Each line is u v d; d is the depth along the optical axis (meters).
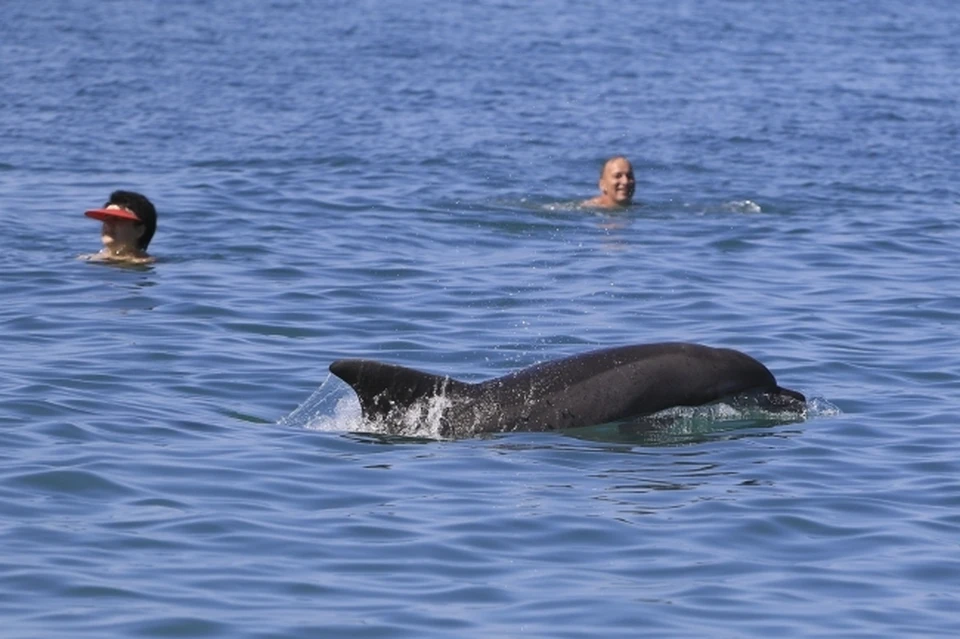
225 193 97.12
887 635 33.25
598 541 38.59
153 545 37.53
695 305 68.06
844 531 39.69
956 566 37.38
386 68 180.12
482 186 105.94
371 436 48.09
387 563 36.91
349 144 124.75
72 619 32.97
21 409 48.62
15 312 64.00
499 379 50.03
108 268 73.69
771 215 95.00
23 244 79.00
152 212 76.50
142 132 129.00
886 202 101.12
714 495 42.31
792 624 33.72
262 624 33.09
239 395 52.44
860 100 160.88
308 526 39.28
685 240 85.81
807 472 44.62
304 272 74.00
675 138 133.75
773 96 163.50
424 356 58.47
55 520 38.91
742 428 49.34
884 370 57.19
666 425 49.56
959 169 118.00
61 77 165.25
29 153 115.69
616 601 34.78
